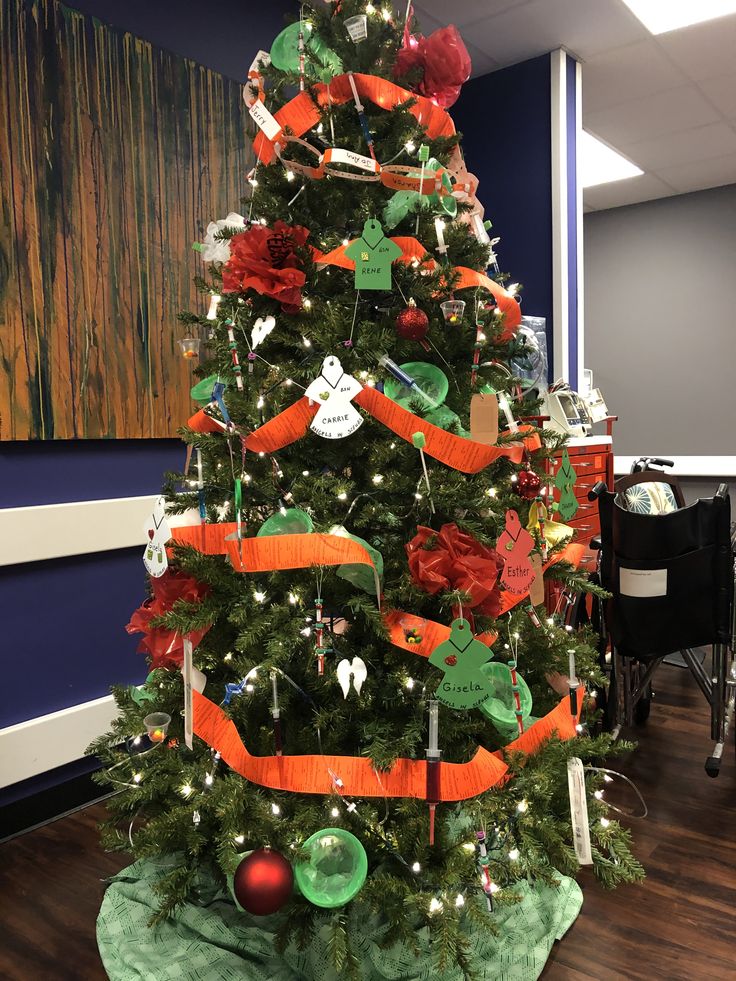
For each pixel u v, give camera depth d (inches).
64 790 84.4
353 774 48.9
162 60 90.6
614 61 139.0
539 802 50.6
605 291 231.6
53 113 79.4
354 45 55.7
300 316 54.6
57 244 80.5
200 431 58.3
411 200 53.6
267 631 51.3
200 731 49.6
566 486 60.5
